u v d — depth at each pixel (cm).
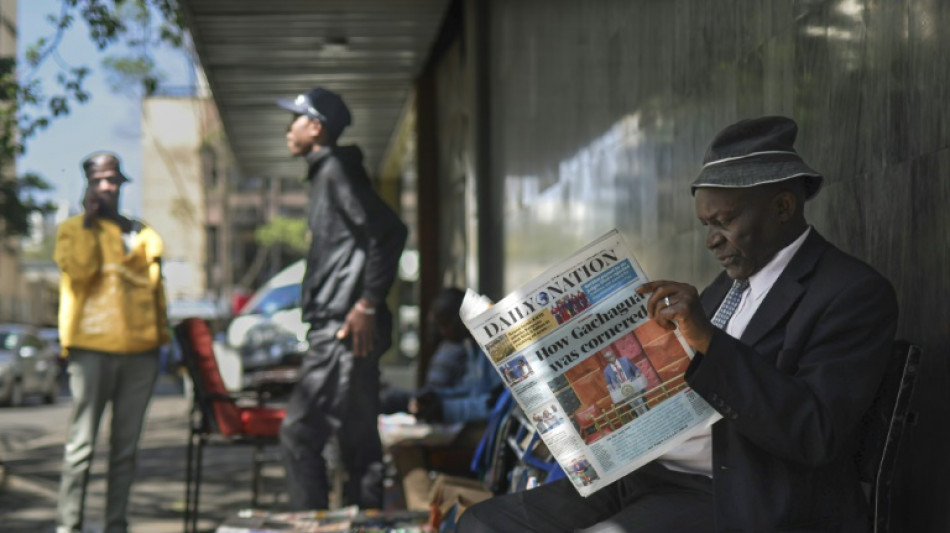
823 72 338
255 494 757
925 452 280
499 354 269
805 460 243
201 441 639
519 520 305
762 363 243
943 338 272
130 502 880
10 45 2162
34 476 1018
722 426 260
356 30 1214
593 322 267
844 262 259
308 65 1372
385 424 651
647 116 522
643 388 264
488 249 1057
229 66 1361
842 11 325
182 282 4066
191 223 5981
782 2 368
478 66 1059
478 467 488
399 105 1638
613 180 588
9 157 1151
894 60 295
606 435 265
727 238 265
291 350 1827
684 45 468
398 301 2747
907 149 288
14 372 2442
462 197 1224
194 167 5959
